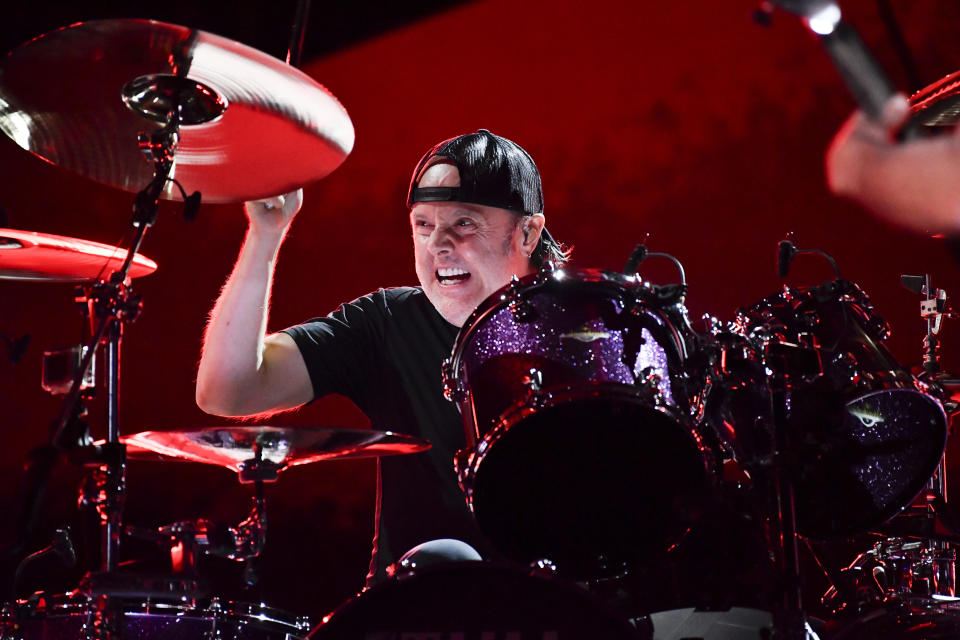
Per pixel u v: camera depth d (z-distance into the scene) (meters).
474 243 7.11
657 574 5.86
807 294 5.87
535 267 7.59
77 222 15.18
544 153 15.98
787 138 15.39
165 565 9.02
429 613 4.79
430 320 7.29
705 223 15.43
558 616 4.75
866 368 5.63
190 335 15.12
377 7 15.56
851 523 6.27
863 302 6.01
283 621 5.89
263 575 14.20
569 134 15.98
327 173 6.54
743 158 15.48
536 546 5.54
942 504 6.26
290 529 14.55
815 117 15.34
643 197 15.64
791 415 5.57
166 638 5.49
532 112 16.09
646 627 5.37
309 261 15.66
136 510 14.47
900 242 14.70
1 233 7.05
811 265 14.99
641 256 5.98
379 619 4.79
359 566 14.42
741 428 5.48
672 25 15.94
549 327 5.33
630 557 5.56
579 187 15.82
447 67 16.22
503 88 16.16
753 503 5.67
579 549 5.55
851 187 3.59
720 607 5.34
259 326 6.74
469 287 7.12
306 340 7.22
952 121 6.96
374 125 16.12
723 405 5.55
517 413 5.16
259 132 6.10
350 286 15.62
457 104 16.16
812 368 5.32
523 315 5.37
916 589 6.62
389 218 15.84
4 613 5.53
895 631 5.08
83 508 5.22
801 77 15.46
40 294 14.72
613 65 16.02
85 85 5.79
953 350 14.31
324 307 15.57
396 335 7.32
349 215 15.84
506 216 7.21
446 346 7.16
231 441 5.52
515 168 7.28
